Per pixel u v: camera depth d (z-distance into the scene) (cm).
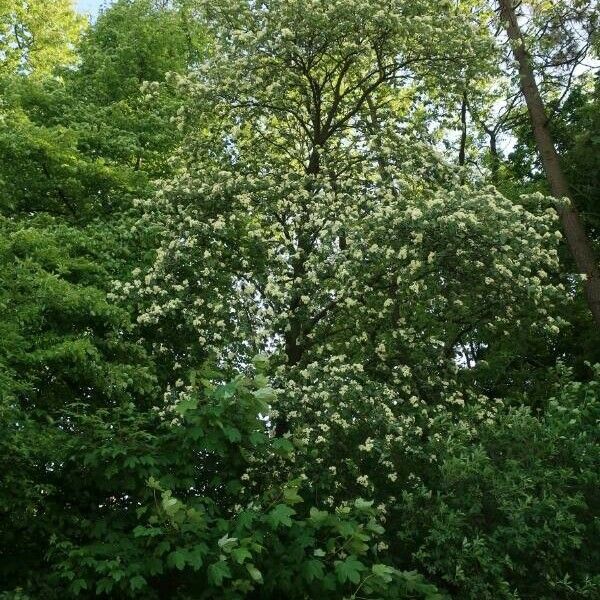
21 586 578
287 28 1142
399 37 1198
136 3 1492
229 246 1127
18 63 1855
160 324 1105
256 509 525
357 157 1211
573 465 911
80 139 1222
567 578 818
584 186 1639
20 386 743
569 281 1590
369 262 1034
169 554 493
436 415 1041
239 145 1259
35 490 595
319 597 528
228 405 548
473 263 1062
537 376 1540
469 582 807
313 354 1092
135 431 589
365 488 962
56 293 905
